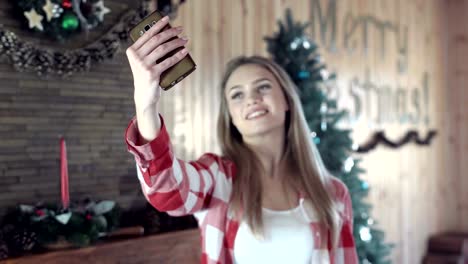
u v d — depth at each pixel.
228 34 2.69
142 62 0.92
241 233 1.28
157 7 2.21
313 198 1.33
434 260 4.27
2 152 1.74
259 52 2.89
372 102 3.83
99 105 2.02
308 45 2.63
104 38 2.01
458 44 4.70
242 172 1.34
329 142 2.53
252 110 1.35
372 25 3.85
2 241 1.57
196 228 2.09
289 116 1.45
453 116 4.73
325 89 3.35
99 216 1.78
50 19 1.82
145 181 1.08
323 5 3.40
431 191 4.49
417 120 4.32
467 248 4.35
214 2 2.61
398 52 4.12
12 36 1.75
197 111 2.49
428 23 4.48
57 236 1.65
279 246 1.27
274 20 3.01
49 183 1.86
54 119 1.88
